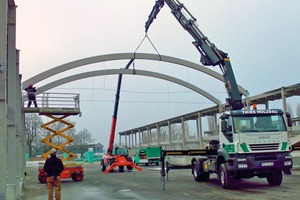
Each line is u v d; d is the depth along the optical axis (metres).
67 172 24.47
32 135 90.44
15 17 13.82
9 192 12.60
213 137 49.28
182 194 15.19
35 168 50.88
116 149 38.38
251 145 15.63
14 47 13.70
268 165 15.52
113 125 40.12
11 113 13.29
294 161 30.58
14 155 13.16
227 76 19.39
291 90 33.31
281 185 17.06
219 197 13.82
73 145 106.75
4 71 8.66
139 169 35.09
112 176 28.72
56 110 27.72
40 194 17.58
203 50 20.50
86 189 18.86
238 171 15.73
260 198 13.05
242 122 15.92
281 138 15.93
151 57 46.56
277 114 16.31
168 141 67.31
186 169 34.94
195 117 59.19
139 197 14.66
